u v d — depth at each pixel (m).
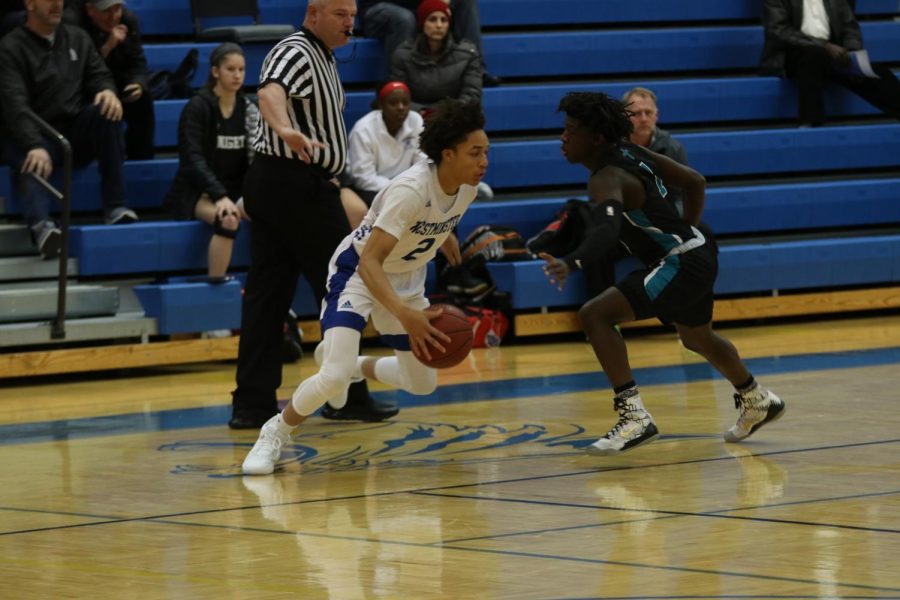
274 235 12.84
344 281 10.48
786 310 22.27
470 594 6.48
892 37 26.34
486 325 20.17
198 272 19.84
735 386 11.10
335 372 10.21
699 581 6.58
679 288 10.68
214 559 7.45
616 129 10.55
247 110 19.80
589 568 6.93
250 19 23.50
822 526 7.81
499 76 24.09
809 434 11.48
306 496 9.42
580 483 9.54
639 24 25.97
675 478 9.61
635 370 16.94
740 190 22.92
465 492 9.34
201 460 11.27
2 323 18.05
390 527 8.20
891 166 25.02
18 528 8.55
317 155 12.38
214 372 18.52
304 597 6.53
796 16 24.77
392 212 9.66
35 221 18.56
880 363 16.77
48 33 18.84
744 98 24.66
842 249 22.72
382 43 23.14
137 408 15.00
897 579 6.52
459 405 14.15
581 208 20.09
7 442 12.66
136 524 8.58
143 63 20.50
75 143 19.41
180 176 19.62
